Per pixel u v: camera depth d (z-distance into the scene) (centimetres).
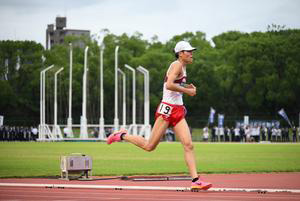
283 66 10375
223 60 11338
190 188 1484
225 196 1293
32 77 10969
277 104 10562
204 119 10519
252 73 10356
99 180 1866
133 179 1872
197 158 3516
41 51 11225
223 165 2816
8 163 2845
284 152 4422
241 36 12188
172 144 6544
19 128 8325
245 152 4428
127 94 11312
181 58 1456
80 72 11188
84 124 7494
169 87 1405
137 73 11262
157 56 11381
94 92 11256
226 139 8731
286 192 1421
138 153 4112
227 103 11025
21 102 10869
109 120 11425
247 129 8488
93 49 11750
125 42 12106
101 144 6166
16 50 11156
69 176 1933
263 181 1856
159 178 1903
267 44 10338
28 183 1719
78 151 4353
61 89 11075
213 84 10931
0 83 10494
